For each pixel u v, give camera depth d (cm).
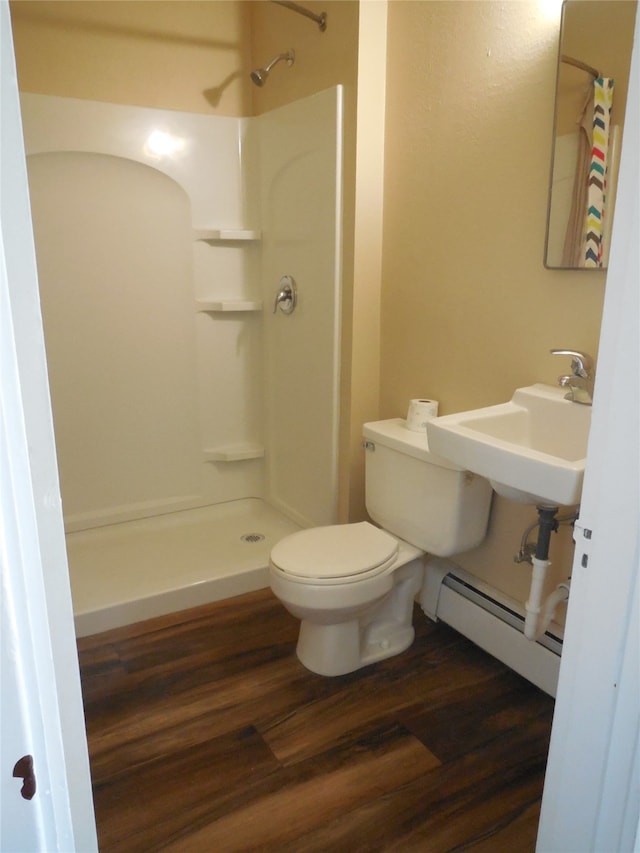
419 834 140
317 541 194
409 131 208
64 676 60
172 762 160
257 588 244
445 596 217
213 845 137
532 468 135
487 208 185
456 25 185
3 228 47
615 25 144
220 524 288
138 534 276
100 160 247
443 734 170
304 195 242
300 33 233
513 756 163
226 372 291
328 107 220
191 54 254
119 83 244
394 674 195
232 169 270
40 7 226
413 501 198
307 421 262
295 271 255
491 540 202
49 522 55
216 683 190
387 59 212
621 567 79
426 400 209
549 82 162
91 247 253
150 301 268
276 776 156
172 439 286
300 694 185
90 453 269
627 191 73
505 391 189
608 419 78
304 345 256
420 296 215
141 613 221
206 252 274
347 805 148
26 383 50
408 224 215
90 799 65
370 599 182
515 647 192
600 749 86
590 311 161
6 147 46
